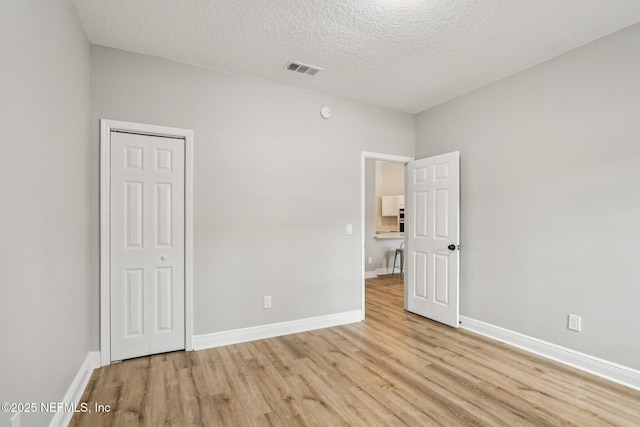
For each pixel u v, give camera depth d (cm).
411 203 402
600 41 240
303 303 334
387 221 822
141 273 265
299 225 333
